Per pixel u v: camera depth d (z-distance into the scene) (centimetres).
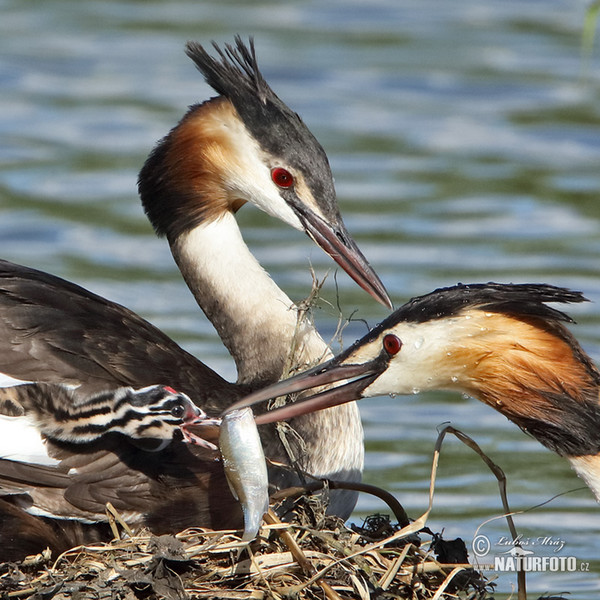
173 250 1336
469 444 1157
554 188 2350
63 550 1130
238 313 1295
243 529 1134
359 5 3375
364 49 3038
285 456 1192
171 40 3089
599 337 1750
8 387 1102
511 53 3025
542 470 1452
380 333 1114
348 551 1082
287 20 3247
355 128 2611
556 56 3009
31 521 1114
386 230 2153
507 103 2753
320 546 1096
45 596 1033
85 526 1137
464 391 1109
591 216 2252
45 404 1108
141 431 1108
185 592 1038
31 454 1104
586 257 2062
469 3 3412
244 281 1301
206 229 1314
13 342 1119
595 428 1079
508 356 1077
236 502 1160
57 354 1124
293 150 1295
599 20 2988
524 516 1347
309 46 3042
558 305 1858
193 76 2877
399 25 3225
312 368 1134
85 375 1126
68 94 2753
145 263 2042
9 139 2505
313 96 2762
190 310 1869
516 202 2295
